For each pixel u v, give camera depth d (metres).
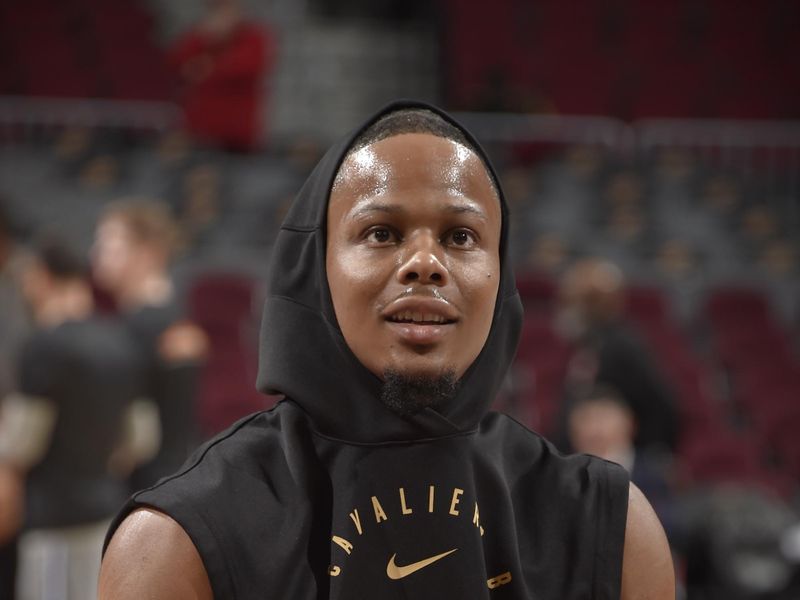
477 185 2.10
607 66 24.92
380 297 2.02
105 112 21.66
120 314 7.56
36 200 18.17
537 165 20.67
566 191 20.05
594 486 2.24
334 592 2.03
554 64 24.86
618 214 19.45
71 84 23.53
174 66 19.61
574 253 18.16
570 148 21.23
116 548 2.00
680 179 20.92
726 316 16.58
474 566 2.05
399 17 27.16
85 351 6.73
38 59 23.77
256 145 19.66
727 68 25.05
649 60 25.05
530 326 14.54
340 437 2.11
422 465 2.07
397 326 2.01
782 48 25.39
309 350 2.11
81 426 6.73
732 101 24.66
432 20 26.38
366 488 2.07
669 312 16.69
